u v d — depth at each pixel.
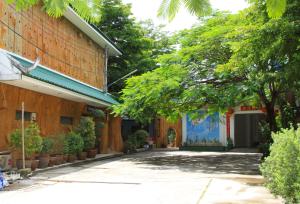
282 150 6.28
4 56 12.44
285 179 6.13
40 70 15.41
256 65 12.68
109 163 17.91
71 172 13.98
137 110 19.17
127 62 27.56
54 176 12.78
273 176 6.84
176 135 33.47
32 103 15.62
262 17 10.00
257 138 30.58
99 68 24.42
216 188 10.23
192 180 11.84
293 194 6.06
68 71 19.50
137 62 27.12
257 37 9.66
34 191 9.88
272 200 8.52
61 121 18.58
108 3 26.48
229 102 15.83
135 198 8.88
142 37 27.80
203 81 17.56
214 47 16.25
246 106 27.97
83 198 8.92
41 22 16.62
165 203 8.33
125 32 26.91
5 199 8.84
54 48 17.92
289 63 9.50
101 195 9.29
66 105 18.97
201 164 17.31
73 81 19.61
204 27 17.97
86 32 21.55
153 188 10.29
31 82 13.22
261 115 30.47
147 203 8.34
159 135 33.78
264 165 7.70
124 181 11.65
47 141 15.01
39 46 16.42
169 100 18.20
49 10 3.47
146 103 18.58
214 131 29.78
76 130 18.91
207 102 17.92
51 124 17.30
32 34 15.81
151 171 14.42
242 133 30.95
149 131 33.25
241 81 16.42
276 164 6.55
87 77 22.23
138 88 18.72
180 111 20.23
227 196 9.06
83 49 21.66
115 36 26.80
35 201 8.61
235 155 23.44
